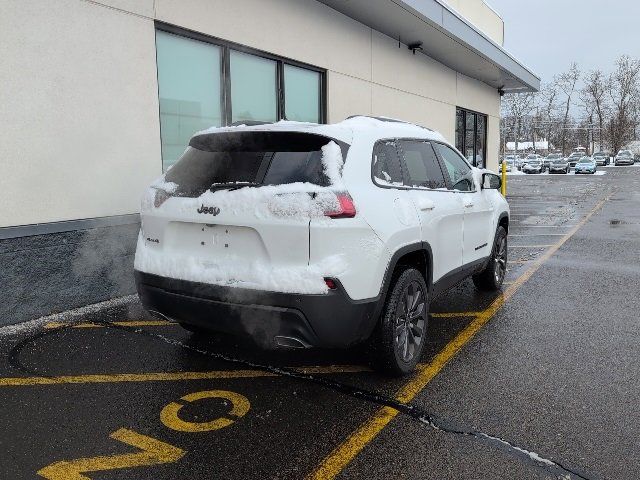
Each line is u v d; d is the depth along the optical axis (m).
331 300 3.20
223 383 3.79
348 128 3.77
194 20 6.84
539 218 14.50
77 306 5.47
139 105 6.09
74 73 5.38
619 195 22.83
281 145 3.55
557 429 3.19
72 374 3.89
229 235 3.40
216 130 3.77
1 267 4.81
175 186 3.70
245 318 3.31
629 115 86.38
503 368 4.11
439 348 4.55
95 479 2.65
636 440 3.06
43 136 5.13
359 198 3.44
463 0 16.47
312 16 9.18
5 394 3.55
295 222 3.19
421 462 2.84
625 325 5.15
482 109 18.58
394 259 3.66
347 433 3.13
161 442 3.01
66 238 5.33
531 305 5.86
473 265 5.39
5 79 4.80
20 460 2.80
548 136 96.12
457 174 5.29
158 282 3.64
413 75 13.15
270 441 3.03
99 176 5.68
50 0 5.11
